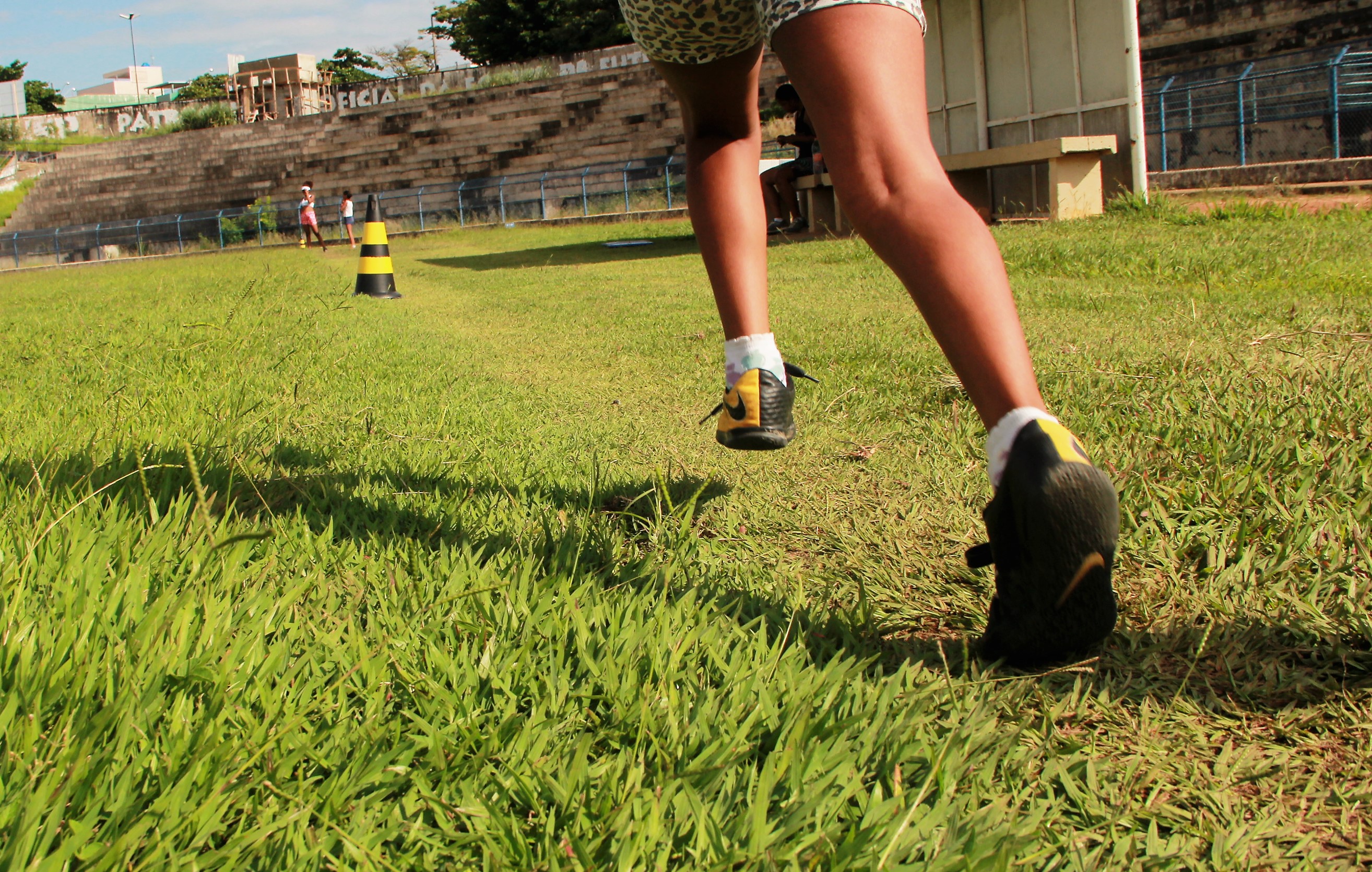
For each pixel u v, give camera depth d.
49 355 4.50
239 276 11.38
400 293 8.43
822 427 2.76
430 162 37.88
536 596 1.41
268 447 2.55
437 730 1.06
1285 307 4.09
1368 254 5.85
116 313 6.61
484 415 3.09
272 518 1.78
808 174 12.77
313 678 1.17
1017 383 1.15
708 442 2.70
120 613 1.24
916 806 0.93
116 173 43.84
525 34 52.22
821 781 0.98
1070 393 2.77
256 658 1.17
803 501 2.12
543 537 1.76
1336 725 1.17
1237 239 7.21
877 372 3.45
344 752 1.04
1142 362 3.08
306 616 1.34
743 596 1.54
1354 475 1.82
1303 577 1.53
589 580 1.48
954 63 12.45
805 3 1.28
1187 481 1.92
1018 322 1.18
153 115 54.75
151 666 1.09
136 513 1.68
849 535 1.89
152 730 1.01
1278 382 2.56
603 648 1.26
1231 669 1.31
